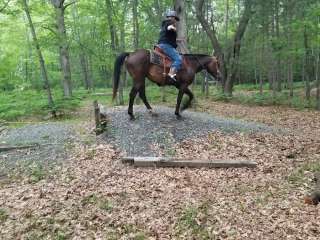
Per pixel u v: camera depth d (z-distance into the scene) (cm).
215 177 812
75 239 596
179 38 1645
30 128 1302
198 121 1170
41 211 689
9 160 970
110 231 612
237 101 2320
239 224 609
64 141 1070
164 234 594
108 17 1842
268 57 2712
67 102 1675
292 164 885
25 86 2936
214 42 2538
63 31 1883
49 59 3006
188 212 652
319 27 1916
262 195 713
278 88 2852
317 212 636
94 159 934
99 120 1090
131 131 1077
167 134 1055
